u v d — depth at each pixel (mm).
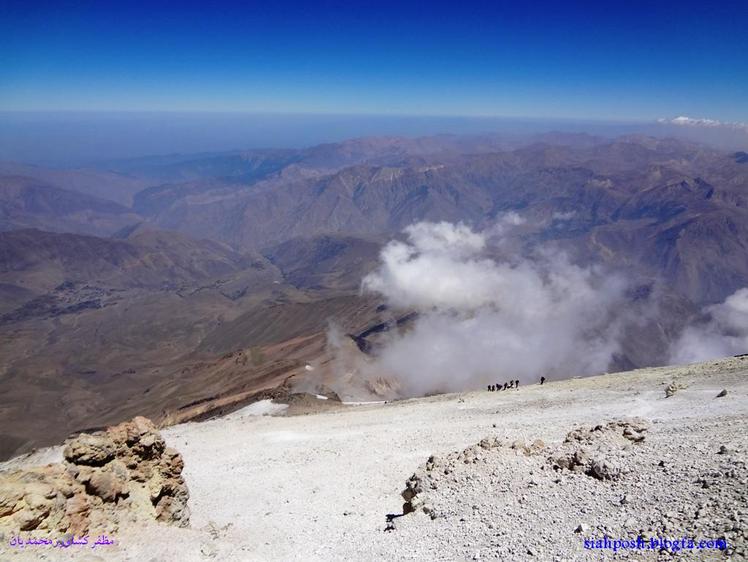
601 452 26172
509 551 18625
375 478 38438
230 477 43906
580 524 18938
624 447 27297
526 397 61938
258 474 43844
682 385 50656
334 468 42469
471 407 60875
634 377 64688
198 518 33875
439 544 21391
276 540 28141
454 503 25406
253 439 57656
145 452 28578
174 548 24109
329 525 29922
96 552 21797
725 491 17594
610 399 51969
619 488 21453
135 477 28062
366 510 31922
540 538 18891
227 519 33438
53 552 20656
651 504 18844
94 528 23531
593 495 21578
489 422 49844
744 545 13898
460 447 42156
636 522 17766
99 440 26484
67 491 23953
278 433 59438
